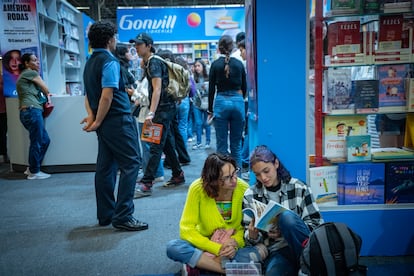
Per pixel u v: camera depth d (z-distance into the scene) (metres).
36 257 2.49
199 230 2.18
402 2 2.16
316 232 1.68
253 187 2.05
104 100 2.67
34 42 5.37
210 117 3.95
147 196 3.75
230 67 3.63
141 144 4.48
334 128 2.33
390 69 2.25
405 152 2.37
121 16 10.05
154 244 2.64
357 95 2.26
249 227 1.97
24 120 4.56
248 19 2.49
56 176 4.79
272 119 2.21
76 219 3.19
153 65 3.53
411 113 2.40
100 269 2.30
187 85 3.79
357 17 2.24
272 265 1.87
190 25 10.21
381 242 2.33
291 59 2.16
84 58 8.23
